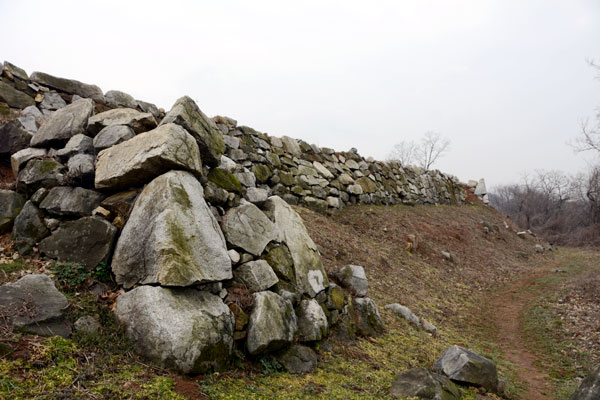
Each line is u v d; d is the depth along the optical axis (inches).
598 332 286.5
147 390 107.5
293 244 227.6
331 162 568.1
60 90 300.4
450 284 441.7
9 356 101.8
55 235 163.8
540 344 290.8
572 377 225.5
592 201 1225.4
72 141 195.5
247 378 140.7
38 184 181.5
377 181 654.5
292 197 448.5
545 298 414.0
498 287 494.3
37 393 93.0
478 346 279.0
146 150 165.5
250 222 202.4
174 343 124.6
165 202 152.6
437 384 160.6
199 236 157.1
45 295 129.3
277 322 165.2
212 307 146.7
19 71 283.6
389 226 528.1
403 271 408.5
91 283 149.6
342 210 529.3
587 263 655.8
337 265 324.5
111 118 202.8
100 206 170.4
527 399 192.4
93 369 110.0
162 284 135.6
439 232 619.8
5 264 151.2
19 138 217.8
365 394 153.0
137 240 150.5
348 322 224.7
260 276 182.4
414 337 251.9
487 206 1046.4
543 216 1637.6
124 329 133.6
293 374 158.2
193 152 178.7
